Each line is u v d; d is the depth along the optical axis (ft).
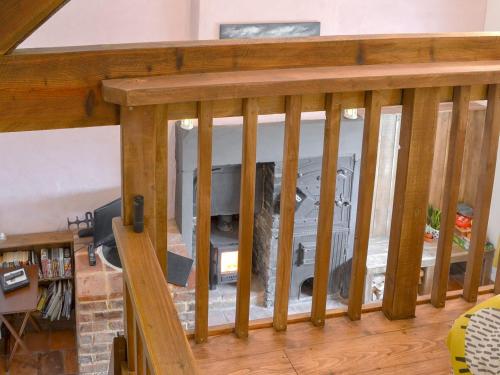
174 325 5.07
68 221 21.70
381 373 7.30
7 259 21.34
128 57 6.33
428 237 23.97
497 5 22.24
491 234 24.16
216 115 6.70
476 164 23.79
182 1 20.03
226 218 23.58
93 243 20.40
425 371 7.34
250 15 20.10
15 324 22.61
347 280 24.14
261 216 23.29
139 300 5.35
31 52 6.16
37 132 20.74
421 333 7.82
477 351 5.62
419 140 7.39
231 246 23.03
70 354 21.94
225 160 21.18
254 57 6.68
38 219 21.81
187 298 19.22
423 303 8.27
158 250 6.98
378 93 7.11
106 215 19.90
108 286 19.34
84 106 6.37
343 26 21.44
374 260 23.13
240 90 6.31
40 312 22.21
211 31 19.97
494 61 7.41
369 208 7.52
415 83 6.85
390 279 7.91
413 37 7.13
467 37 7.27
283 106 6.88
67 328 23.04
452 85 7.02
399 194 7.62
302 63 6.84
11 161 20.93
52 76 6.22
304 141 21.52
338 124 7.11
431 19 22.18
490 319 5.72
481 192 7.85
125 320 6.76
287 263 7.44
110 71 6.33
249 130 6.76
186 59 6.49
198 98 6.23
